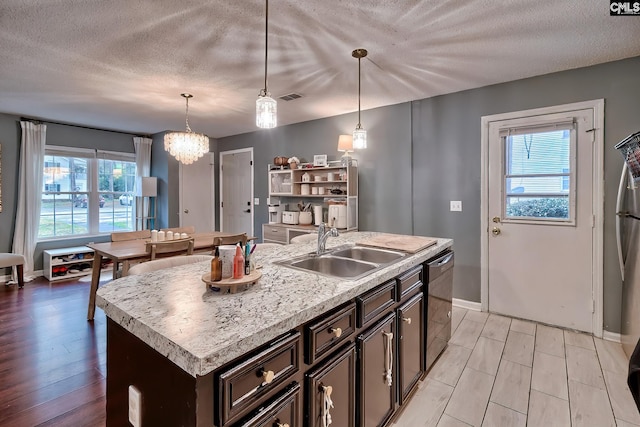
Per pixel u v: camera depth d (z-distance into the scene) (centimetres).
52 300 366
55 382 210
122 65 273
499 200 321
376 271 163
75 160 517
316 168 439
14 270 434
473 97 333
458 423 175
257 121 182
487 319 314
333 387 125
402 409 183
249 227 573
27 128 452
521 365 231
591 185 276
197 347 84
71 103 386
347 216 398
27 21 205
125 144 569
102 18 202
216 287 131
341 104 388
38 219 464
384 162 396
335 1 184
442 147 354
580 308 284
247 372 92
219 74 294
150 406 101
